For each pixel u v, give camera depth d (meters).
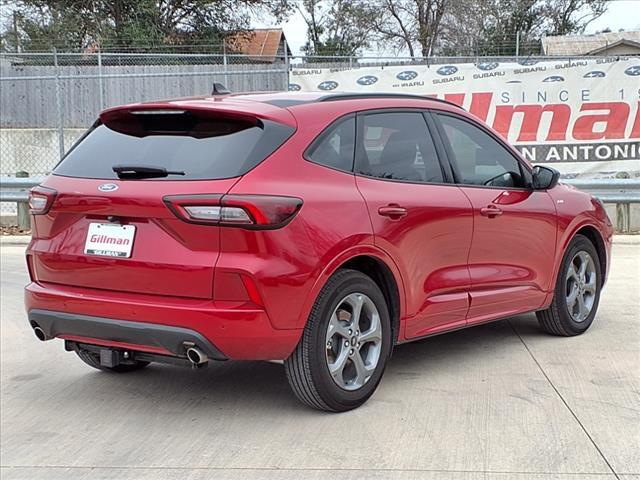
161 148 4.31
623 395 4.68
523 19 38.91
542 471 3.65
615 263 9.38
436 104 5.30
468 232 5.07
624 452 3.85
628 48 33.50
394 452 3.90
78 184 4.36
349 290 4.32
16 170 19.23
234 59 27.61
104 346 4.36
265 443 4.07
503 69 14.02
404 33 38.78
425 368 5.30
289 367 4.23
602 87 13.75
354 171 4.51
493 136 5.61
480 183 5.35
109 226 4.21
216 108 4.26
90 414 4.62
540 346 5.83
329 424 4.29
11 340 6.38
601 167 13.92
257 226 3.88
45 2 32.00
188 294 3.97
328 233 4.15
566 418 4.32
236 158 4.08
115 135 4.57
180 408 4.68
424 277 4.79
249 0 33.06
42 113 21.11
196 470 3.78
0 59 24.23
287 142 4.21
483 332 6.30
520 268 5.55
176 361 4.25
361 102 4.77
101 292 4.22
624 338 6.03
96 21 31.52
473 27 36.81
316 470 3.72
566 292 6.04
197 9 31.95
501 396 4.70
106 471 3.82
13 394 5.00
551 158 14.02
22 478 3.76
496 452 3.87
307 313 4.09
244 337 3.92
